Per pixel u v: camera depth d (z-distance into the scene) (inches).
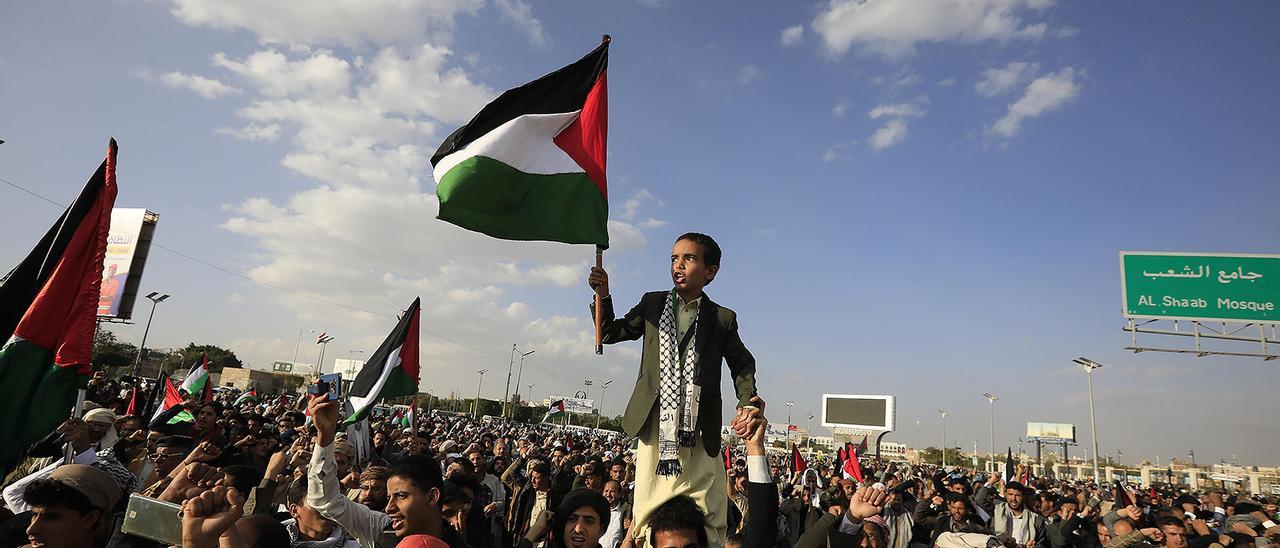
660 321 129.0
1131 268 797.2
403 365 311.7
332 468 163.5
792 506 446.6
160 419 339.3
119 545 127.4
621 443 1934.1
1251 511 504.7
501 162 160.1
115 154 180.7
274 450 335.3
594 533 195.9
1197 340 770.8
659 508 114.9
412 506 152.0
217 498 104.3
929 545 407.2
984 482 820.0
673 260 130.5
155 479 257.6
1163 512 355.6
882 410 1177.4
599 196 171.6
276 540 119.2
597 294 132.3
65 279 169.5
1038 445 2847.0
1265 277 753.0
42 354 163.0
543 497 321.4
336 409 165.5
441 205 154.5
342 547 172.9
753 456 105.4
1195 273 774.5
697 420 120.7
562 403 1715.1
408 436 528.4
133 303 1098.1
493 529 307.9
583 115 177.9
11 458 154.6
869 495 113.2
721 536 120.8
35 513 118.9
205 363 631.2
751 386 124.0
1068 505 442.9
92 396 562.9
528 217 162.7
